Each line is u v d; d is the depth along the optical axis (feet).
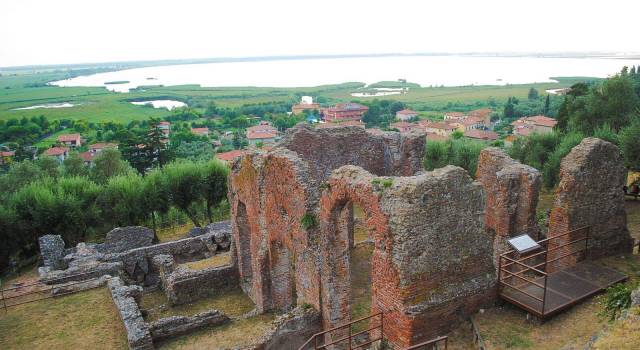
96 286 89.86
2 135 427.33
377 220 54.70
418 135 119.96
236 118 574.97
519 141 167.84
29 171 190.70
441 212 54.08
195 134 435.12
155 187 146.51
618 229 74.49
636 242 83.10
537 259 76.74
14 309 82.02
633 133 115.34
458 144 170.19
